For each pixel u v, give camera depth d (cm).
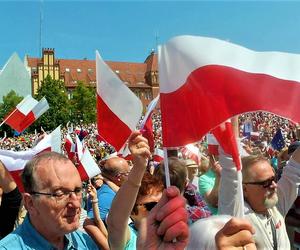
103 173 601
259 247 382
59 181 293
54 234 301
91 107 10006
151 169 707
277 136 1512
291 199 440
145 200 385
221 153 369
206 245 235
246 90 264
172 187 206
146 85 13138
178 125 263
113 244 357
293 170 437
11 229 393
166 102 264
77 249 326
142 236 204
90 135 4219
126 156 795
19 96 9325
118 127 409
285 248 405
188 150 880
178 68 264
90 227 477
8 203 390
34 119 981
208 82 264
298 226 506
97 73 412
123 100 405
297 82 268
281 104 266
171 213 199
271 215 411
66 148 1180
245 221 200
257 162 405
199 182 612
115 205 354
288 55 271
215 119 264
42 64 12338
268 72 268
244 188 407
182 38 265
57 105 9394
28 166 300
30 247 294
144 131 729
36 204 294
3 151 493
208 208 481
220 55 265
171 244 199
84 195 771
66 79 12700
